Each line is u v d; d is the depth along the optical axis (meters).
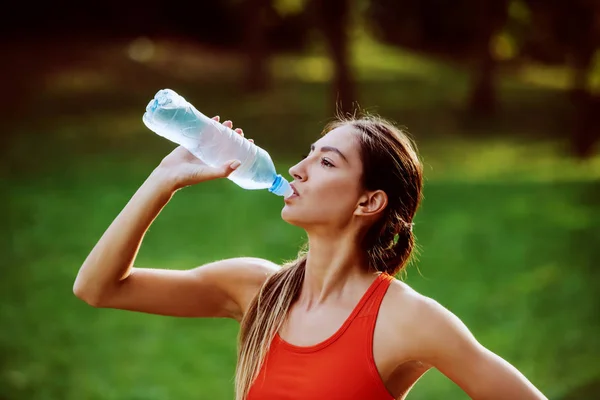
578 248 12.52
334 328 2.63
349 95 24.34
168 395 7.59
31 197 15.59
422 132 24.42
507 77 34.97
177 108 2.84
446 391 7.55
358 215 2.71
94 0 33.28
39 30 32.16
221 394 7.63
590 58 20.89
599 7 20.77
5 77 27.41
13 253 12.09
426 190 16.66
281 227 13.87
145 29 34.19
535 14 29.25
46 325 9.35
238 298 2.95
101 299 2.88
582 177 18.34
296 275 2.81
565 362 8.28
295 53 36.84
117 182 17.06
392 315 2.59
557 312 9.77
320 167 2.73
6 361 8.32
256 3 28.81
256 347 2.73
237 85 29.56
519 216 14.61
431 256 12.11
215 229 13.66
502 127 25.50
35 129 22.28
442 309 2.59
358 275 2.72
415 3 38.94
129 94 27.16
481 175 18.48
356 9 28.59
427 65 36.59
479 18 27.17
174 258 11.95
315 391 2.56
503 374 2.52
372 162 2.70
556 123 26.19
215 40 35.44
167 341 8.96
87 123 23.25
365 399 2.55
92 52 31.19
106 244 2.83
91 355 8.55
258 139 22.53
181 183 2.78
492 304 10.07
